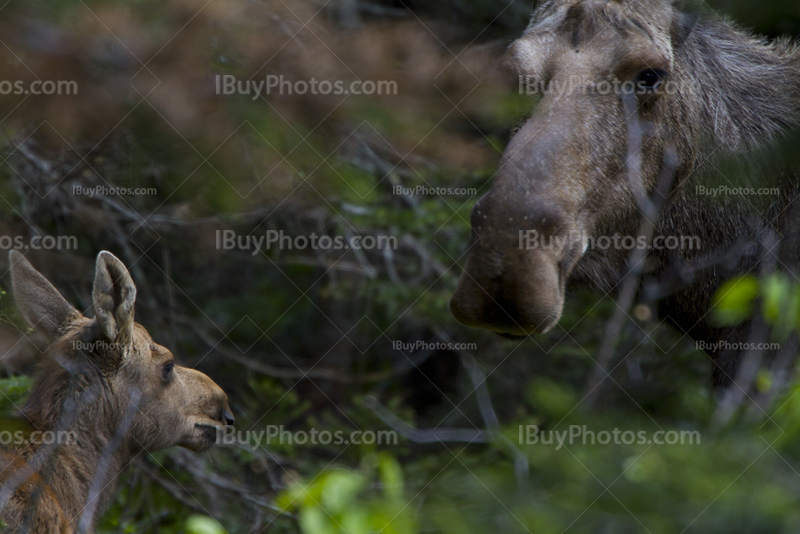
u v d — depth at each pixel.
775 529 7.33
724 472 7.72
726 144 11.04
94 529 11.88
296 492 6.30
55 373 11.85
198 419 13.16
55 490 10.92
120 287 11.73
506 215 9.17
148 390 12.35
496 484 8.22
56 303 12.39
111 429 11.96
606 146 9.95
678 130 10.60
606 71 9.99
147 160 13.42
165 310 19.14
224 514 15.91
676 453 7.88
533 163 9.45
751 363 9.61
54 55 10.84
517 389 20.16
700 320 11.75
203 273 21.39
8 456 10.37
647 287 11.07
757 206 11.00
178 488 16.05
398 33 14.16
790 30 12.23
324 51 13.27
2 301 13.97
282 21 13.67
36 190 15.17
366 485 12.81
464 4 21.25
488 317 9.30
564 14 10.39
